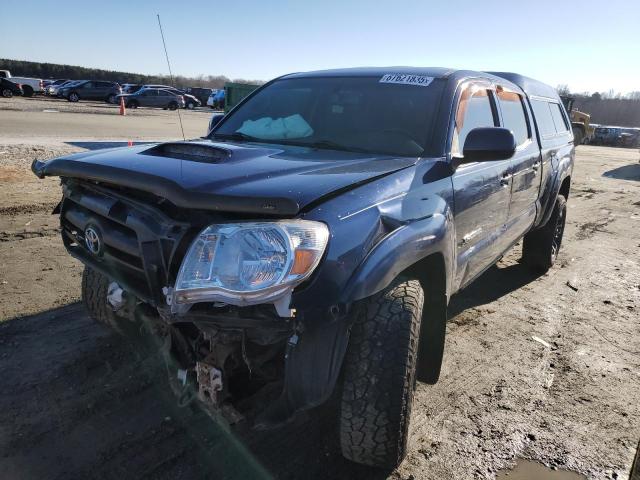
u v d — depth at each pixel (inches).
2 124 679.1
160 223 87.7
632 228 358.9
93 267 104.7
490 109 159.2
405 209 99.3
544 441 116.6
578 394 136.6
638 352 162.9
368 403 90.5
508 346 162.6
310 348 81.5
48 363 134.0
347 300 83.4
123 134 666.8
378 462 95.6
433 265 111.2
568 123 266.4
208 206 82.0
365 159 113.0
